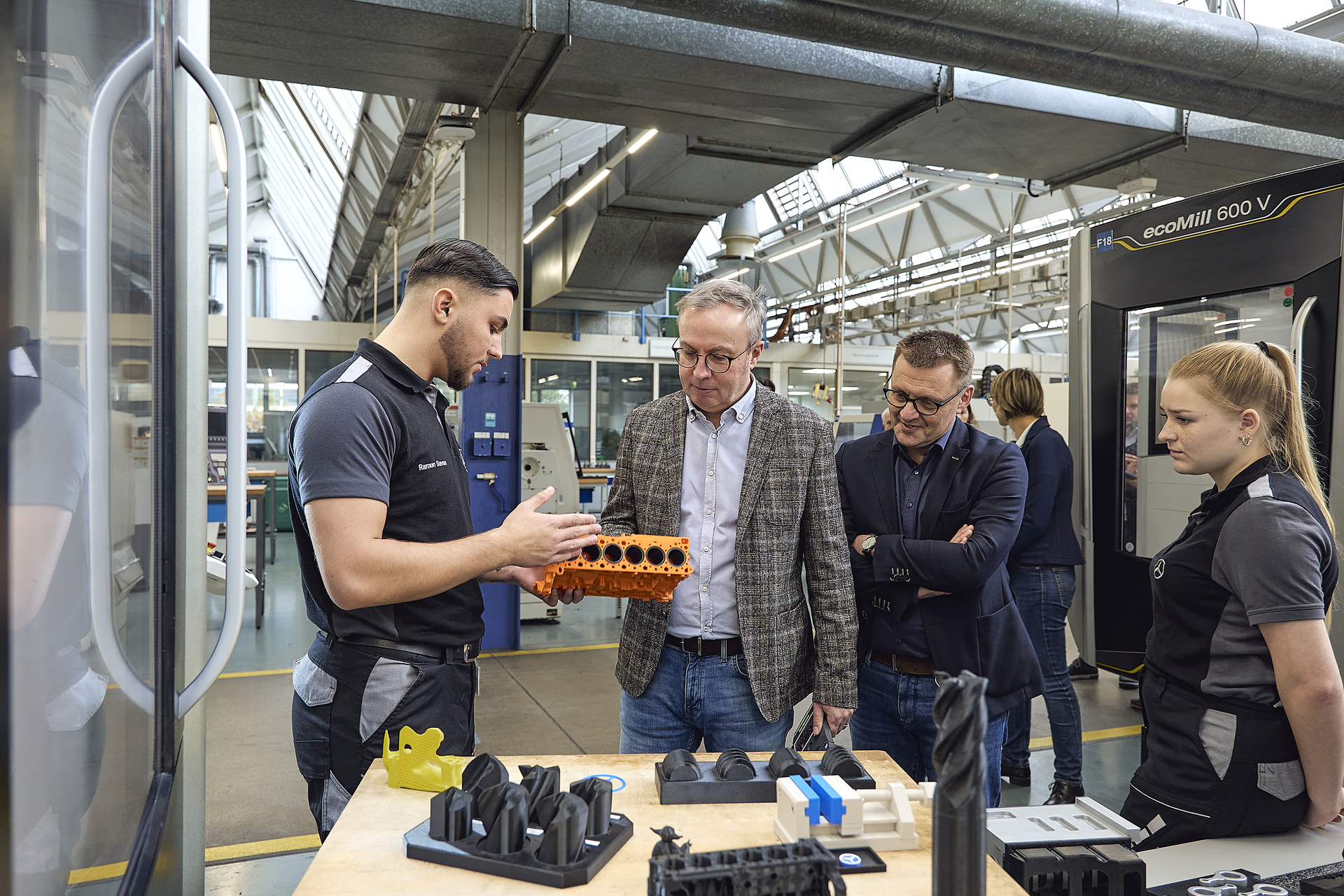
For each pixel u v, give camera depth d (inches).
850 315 522.3
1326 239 107.9
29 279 23.4
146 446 39.6
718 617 68.2
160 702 42.5
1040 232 402.6
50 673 26.4
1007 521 72.7
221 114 43.7
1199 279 123.0
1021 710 121.8
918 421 75.2
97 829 32.1
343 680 55.2
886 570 73.8
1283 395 56.1
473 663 59.9
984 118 166.4
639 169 256.8
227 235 44.5
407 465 55.9
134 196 36.3
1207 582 56.0
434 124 207.6
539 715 155.5
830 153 197.3
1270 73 140.6
